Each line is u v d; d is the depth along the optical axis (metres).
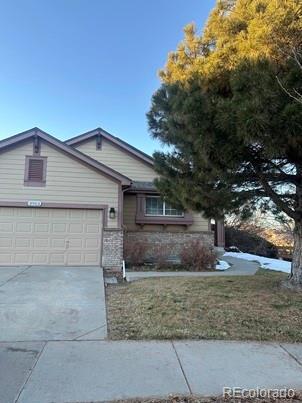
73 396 3.21
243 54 5.61
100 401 3.14
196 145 5.68
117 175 12.05
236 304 6.28
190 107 5.55
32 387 3.38
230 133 5.36
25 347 4.51
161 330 5.08
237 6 6.45
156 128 7.64
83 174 11.95
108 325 5.45
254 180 7.04
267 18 5.29
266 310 5.91
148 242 13.65
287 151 5.81
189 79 6.46
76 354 4.26
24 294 7.43
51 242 11.64
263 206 8.30
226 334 4.92
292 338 4.80
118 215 11.97
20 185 11.55
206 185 6.76
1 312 6.12
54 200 11.69
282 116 4.74
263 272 11.40
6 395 3.21
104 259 11.65
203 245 13.29
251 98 4.95
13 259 11.39
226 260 15.70
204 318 5.58
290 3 5.14
